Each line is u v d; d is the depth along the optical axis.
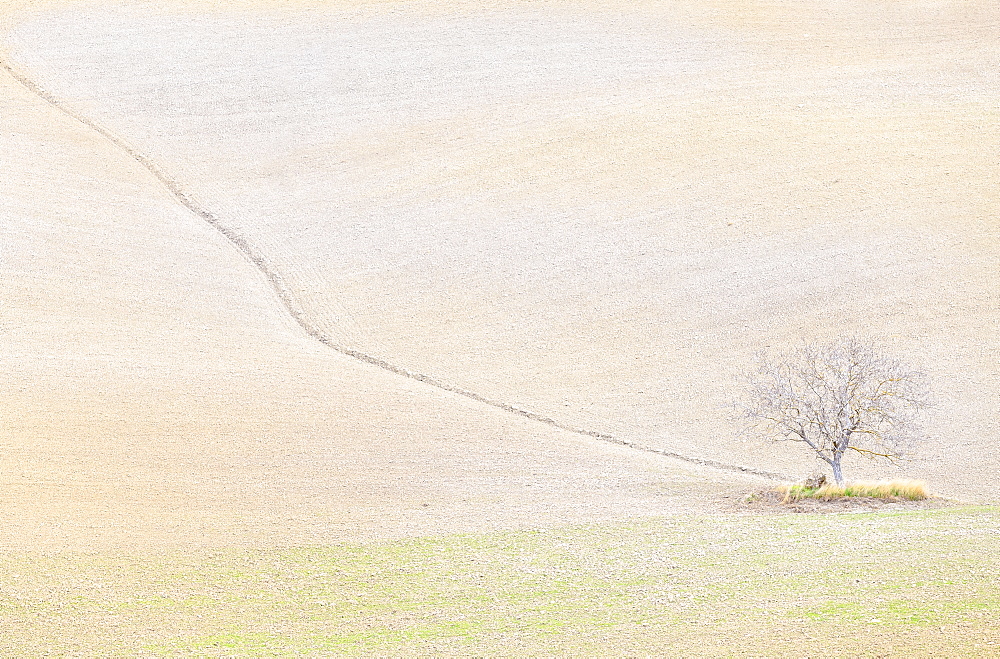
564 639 24.89
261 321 75.81
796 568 29.50
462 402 61.66
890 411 48.00
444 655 24.38
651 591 28.45
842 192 89.00
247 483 44.97
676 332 72.00
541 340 72.44
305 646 25.83
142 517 39.97
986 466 51.25
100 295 77.19
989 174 89.50
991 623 23.14
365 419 56.03
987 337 66.31
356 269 85.44
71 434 51.56
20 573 32.97
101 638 27.23
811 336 68.81
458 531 37.12
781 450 55.38
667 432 58.22
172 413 55.38
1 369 61.84
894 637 22.78
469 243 88.06
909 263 77.19
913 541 31.56
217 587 31.28
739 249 82.44
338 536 37.00
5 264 80.69
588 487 44.66
